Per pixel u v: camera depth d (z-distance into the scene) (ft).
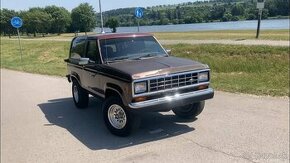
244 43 68.90
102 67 24.88
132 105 21.71
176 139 22.71
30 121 29.96
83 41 29.30
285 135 22.18
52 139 24.68
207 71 23.93
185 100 22.95
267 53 58.65
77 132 25.84
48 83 49.96
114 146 22.34
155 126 25.61
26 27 362.12
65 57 94.22
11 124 29.45
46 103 36.76
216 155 19.72
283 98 31.58
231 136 22.49
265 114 26.91
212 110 28.84
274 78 46.03
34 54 106.22
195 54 68.90
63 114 31.48
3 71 70.95
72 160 20.67
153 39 27.84
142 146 21.95
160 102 22.18
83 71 29.07
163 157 20.02
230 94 34.50
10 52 121.19
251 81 43.16
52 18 361.71
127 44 26.58
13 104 37.45
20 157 21.83
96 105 33.81
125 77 22.04
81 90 31.81
